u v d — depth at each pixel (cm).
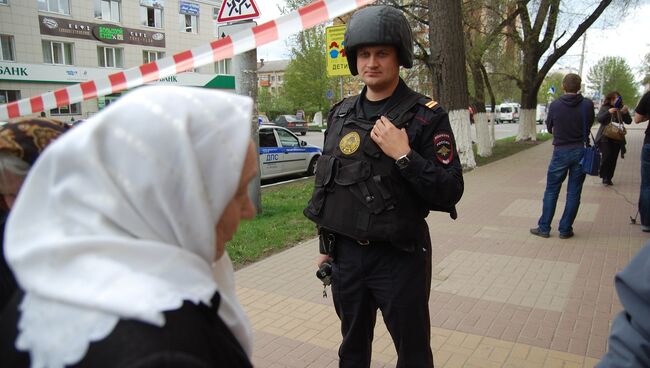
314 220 214
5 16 2427
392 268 203
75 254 73
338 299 221
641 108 552
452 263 480
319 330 345
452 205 198
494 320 352
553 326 341
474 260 488
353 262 209
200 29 3366
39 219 77
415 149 198
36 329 76
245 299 402
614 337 119
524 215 687
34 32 2536
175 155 79
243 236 587
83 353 69
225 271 111
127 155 77
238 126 86
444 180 186
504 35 1691
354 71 224
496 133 3441
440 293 404
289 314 372
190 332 73
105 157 77
